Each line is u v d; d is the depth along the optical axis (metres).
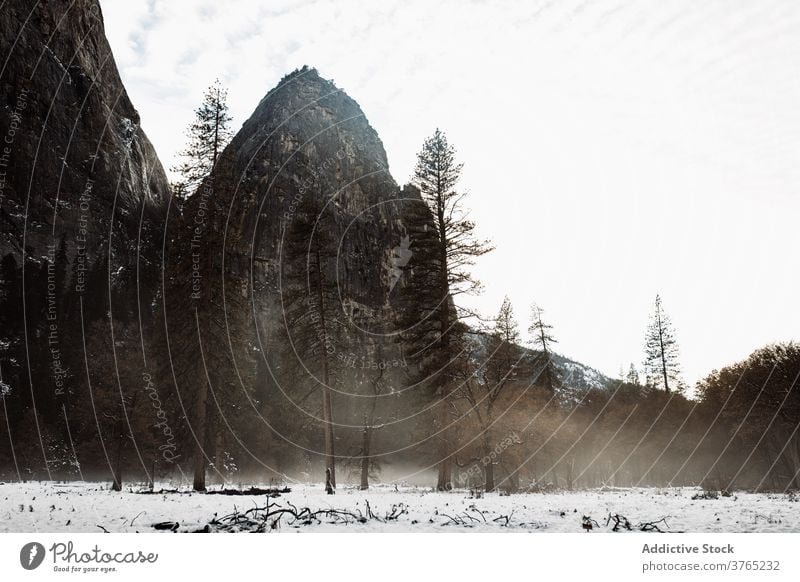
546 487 31.50
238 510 12.17
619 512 13.59
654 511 13.84
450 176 28.08
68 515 11.04
